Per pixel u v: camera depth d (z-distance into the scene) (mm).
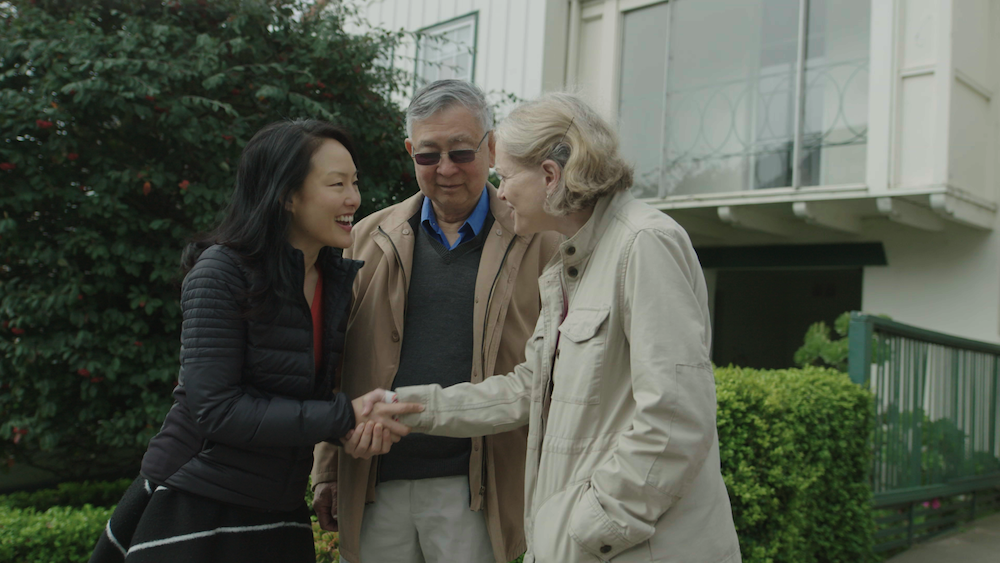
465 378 2023
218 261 1593
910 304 6531
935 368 4797
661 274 1375
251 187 1684
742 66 6773
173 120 3617
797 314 11258
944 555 4246
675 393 1296
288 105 4105
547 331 1622
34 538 2992
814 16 6344
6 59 3693
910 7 5730
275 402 1601
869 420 3873
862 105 6047
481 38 8070
